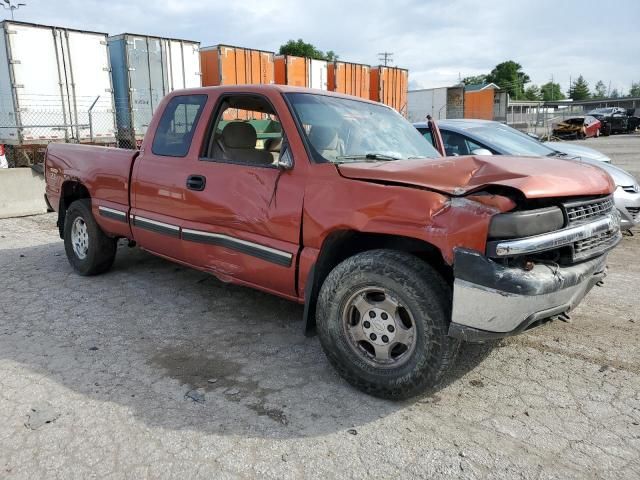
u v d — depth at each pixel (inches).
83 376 143.6
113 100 611.8
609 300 203.5
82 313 189.9
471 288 113.9
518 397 134.0
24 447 112.8
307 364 151.9
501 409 128.5
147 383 140.1
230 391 136.3
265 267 153.6
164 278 230.4
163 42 639.8
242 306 197.8
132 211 199.5
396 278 122.7
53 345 163.2
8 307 195.6
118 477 104.0
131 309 194.2
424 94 1470.2
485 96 1494.8
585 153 334.3
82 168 224.1
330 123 159.9
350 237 139.2
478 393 135.9
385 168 133.9
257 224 153.8
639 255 269.7
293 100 158.7
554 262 123.3
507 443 115.1
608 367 149.6
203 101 179.5
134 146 632.4
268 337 170.6
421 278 121.0
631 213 287.7
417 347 123.1
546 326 177.9
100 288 217.5
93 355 156.6
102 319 184.7
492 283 112.1
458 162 133.0
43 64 557.3
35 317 185.9
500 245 112.6
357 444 114.5
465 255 114.0
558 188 122.7
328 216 135.6
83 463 108.0
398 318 127.5
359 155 155.6
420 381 124.0
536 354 157.5
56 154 243.4
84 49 583.5
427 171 127.7
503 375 145.2
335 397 133.7
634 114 2004.2
